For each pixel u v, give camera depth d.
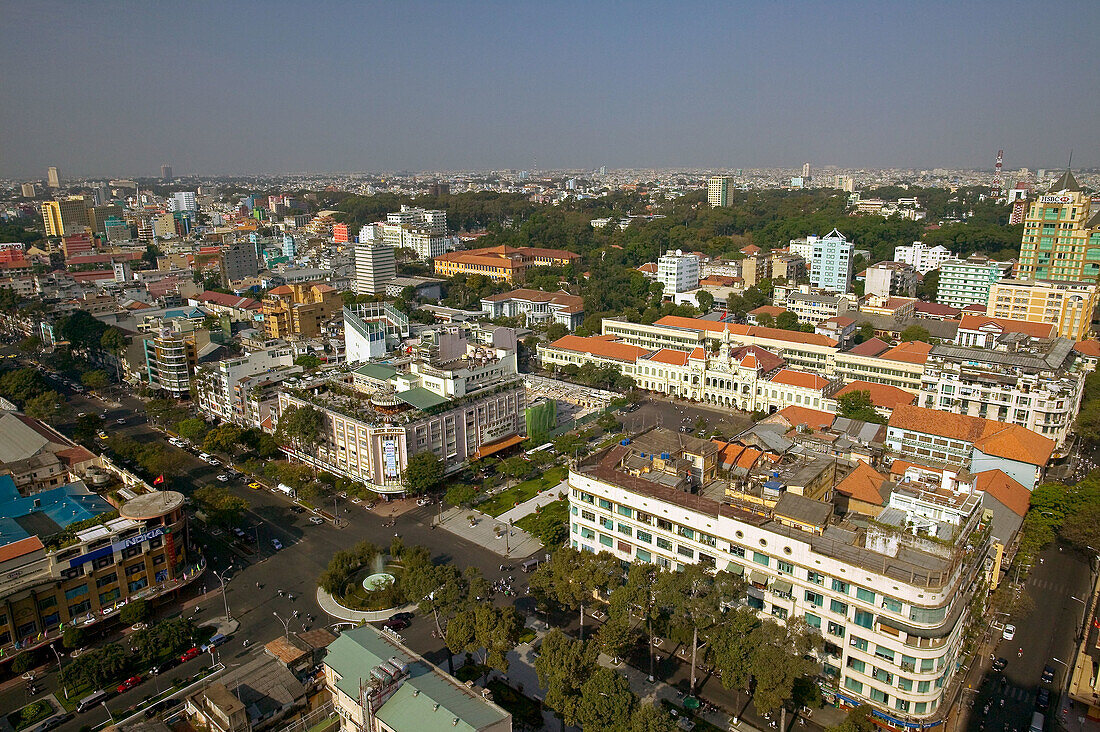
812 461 147.50
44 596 133.88
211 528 179.50
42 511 155.62
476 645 118.88
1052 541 167.00
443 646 135.25
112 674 124.88
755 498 131.62
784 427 184.62
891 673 108.69
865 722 102.75
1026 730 112.06
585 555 133.12
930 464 151.00
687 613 117.38
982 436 182.38
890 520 120.69
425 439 195.75
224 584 156.00
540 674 110.81
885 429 186.88
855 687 114.00
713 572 128.38
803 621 114.00
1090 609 143.00
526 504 190.12
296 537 175.50
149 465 195.62
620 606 121.31
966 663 124.56
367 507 190.25
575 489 149.50
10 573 130.62
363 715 93.81
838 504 145.62
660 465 146.88
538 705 118.56
